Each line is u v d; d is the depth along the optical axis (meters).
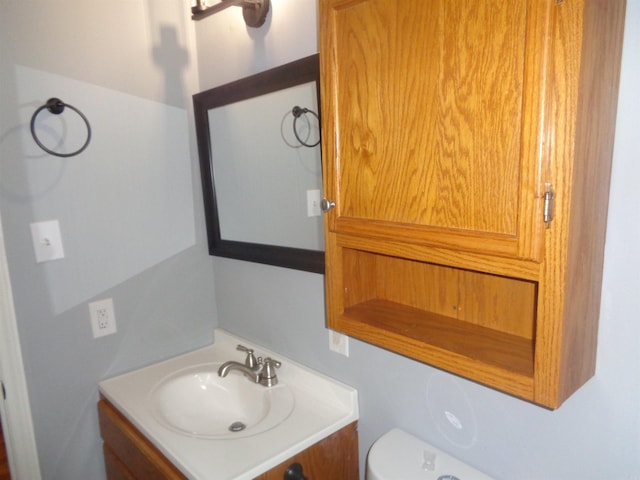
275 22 1.27
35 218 1.30
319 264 1.26
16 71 1.23
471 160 0.70
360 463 1.28
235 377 1.47
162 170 1.55
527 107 0.62
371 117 0.84
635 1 0.68
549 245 0.64
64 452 1.44
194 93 1.60
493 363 0.76
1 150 1.23
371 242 0.88
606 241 0.74
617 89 0.70
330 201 0.94
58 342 1.39
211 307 1.75
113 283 1.49
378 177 0.84
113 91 1.41
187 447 1.09
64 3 1.30
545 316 0.66
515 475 0.93
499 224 0.68
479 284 0.94
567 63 0.58
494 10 0.64
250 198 1.47
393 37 0.78
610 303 0.76
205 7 1.42
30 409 1.36
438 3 0.71
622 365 0.76
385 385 1.17
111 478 1.46
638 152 0.70
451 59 0.70
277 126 1.32
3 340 1.29
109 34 1.39
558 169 0.61
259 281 1.52
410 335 0.90
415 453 1.05
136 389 1.42
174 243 1.61
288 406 1.28
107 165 1.42
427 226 0.78
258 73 1.32
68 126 1.34
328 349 1.32
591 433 0.81
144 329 1.57
